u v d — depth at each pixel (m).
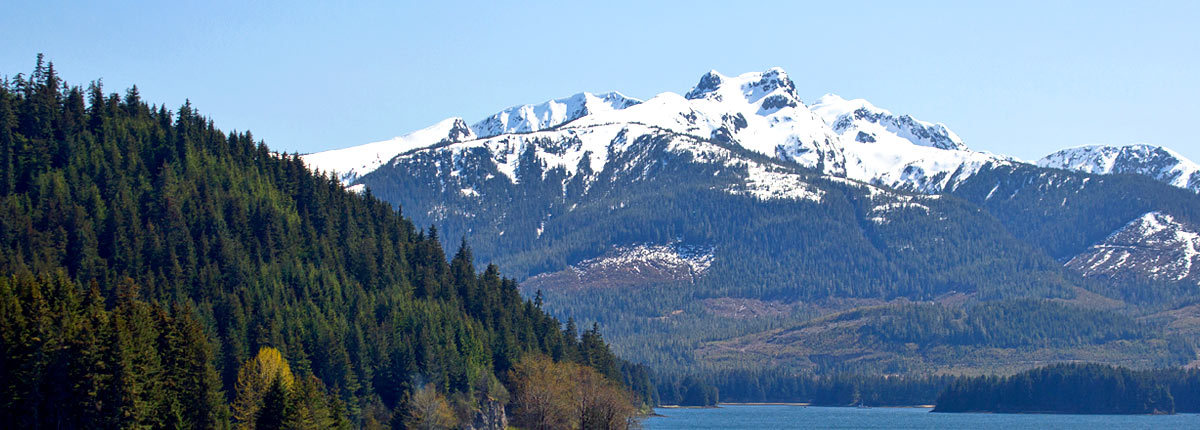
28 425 193.50
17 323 197.38
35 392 193.38
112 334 197.25
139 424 195.38
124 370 194.62
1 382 193.62
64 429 194.62
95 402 193.00
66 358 195.50
